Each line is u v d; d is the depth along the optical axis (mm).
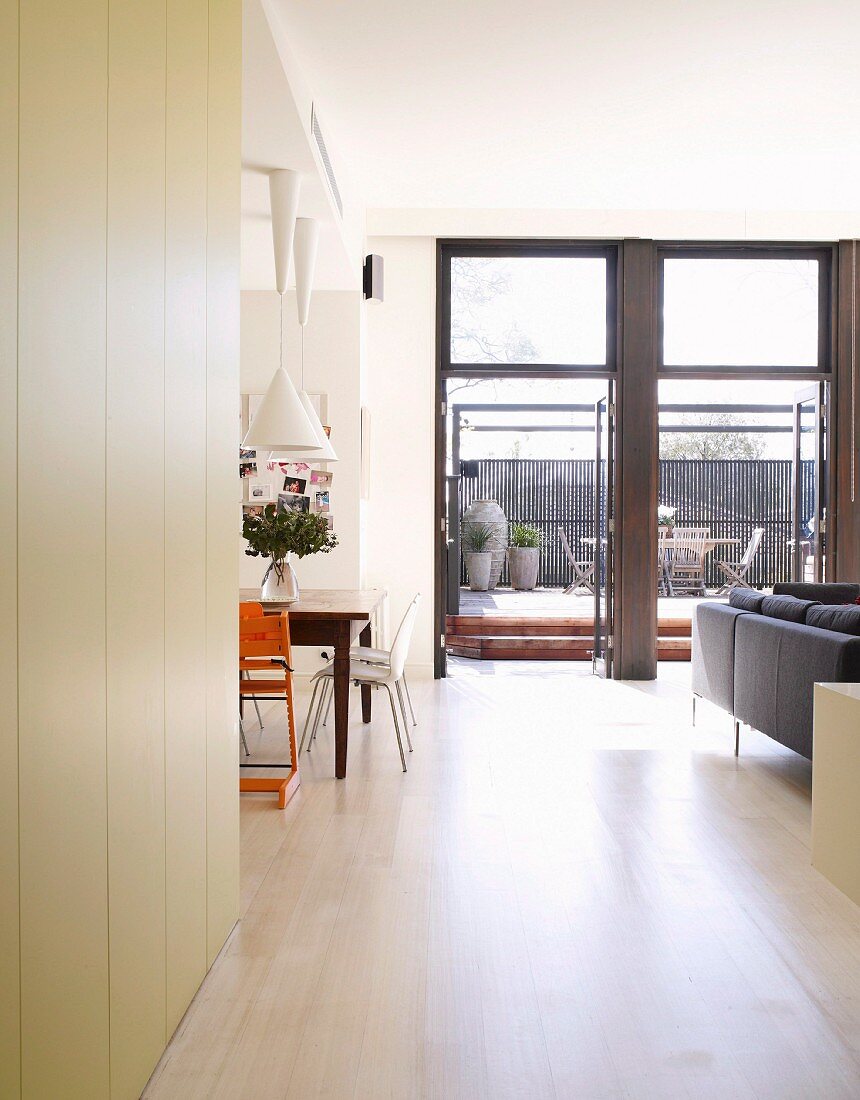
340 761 4305
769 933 2660
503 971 2424
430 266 7094
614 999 2285
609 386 7203
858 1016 2207
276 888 2984
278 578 4824
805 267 7273
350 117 5121
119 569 1791
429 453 7133
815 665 3787
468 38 4262
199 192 2322
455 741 5055
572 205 6824
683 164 5953
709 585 12023
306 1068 1987
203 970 2369
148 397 1957
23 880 1391
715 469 12016
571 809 3826
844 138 5516
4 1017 1333
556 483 12352
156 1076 1958
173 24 2102
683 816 3738
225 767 2605
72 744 1570
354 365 6609
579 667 7859
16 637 1370
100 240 1682
